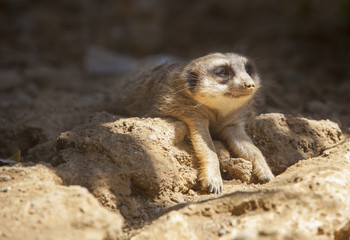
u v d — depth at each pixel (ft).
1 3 86.69
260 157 28.14
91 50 64.44
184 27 85.56
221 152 29.32
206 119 30.25
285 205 19.65
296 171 23.88
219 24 85.81
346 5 69.36
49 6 93.15
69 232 17.52
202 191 26.37
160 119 29.37
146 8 76.28
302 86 51.72
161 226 19.29
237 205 20.25
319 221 19.07
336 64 59.98
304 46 68.74
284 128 30.94
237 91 28.40
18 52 68.85
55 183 21.57
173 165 25.86
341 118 38.75
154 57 64.34
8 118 37.52
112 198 22.24
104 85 53.47
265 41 73.61
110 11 92.12
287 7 82.99
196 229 19.39
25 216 18.11
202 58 30.76
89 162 23.75
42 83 55.88
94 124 28.07
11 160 28.84
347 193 20.43
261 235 17.90
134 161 23.95
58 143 25.90
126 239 20.10
